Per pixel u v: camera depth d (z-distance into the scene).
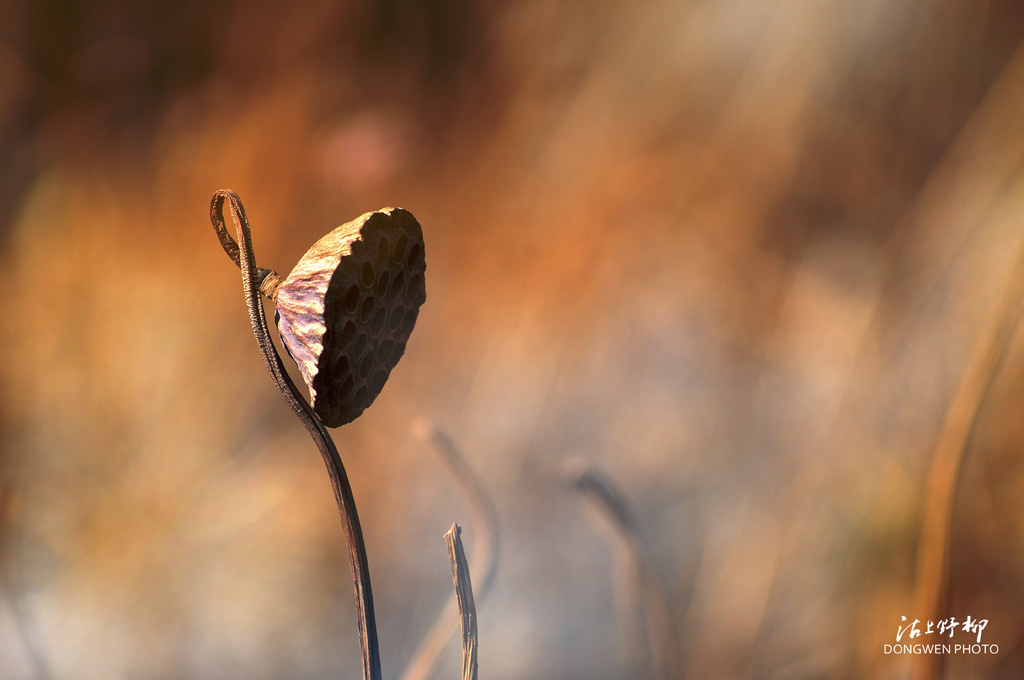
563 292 5.37
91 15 7.73
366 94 7.11
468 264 5.80
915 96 5.75
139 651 4.11
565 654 3.76
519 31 7.01
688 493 4.37
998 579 3.66
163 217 6.47
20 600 3.92
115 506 4.73
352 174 6.43
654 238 5.52
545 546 4.20
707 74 6.22
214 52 7.58
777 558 3.90
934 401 4.04
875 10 5.88
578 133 6.37
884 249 4.92
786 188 5.68
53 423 5.25
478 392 4.99
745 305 5.19
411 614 4.18
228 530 4.65
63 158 7.14
